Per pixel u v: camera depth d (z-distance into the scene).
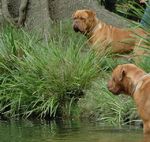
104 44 13.84
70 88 12.98
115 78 9.69
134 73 9.55
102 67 13.43
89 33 14.06
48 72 13.12
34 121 12.23
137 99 9.39
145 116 9.28
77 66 13.18
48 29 16.41
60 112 12.74
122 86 9.69
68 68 13.14
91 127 10.73
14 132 10.43
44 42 14.48
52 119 12.54
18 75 13.57
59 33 16.20
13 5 17.56
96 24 14.02
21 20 16.95
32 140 9.35
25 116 12.98
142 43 12.23
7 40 14.40
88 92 12.70
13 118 12.95
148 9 11.56
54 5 17.42
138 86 9.42
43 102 12.85
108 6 20.19
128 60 12.80
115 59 13.56
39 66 13.25
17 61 13.77
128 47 13.82
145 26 11.73
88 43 14.20
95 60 13.34
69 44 14.14
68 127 10.87
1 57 14.03
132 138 9.24
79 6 17.36
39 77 13.24
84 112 12.33
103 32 13.92
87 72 13.05
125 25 16.75
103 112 11.90
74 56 13.36
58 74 13.05
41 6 16.92
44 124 11.58
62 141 9.11
